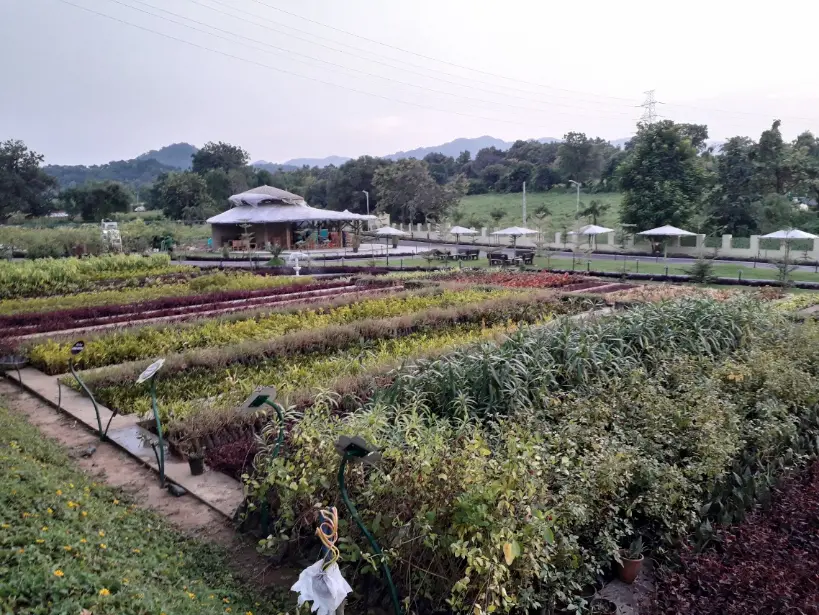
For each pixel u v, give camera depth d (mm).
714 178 36594
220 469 6133
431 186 57062
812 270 26578
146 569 3777
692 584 4078
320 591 3232
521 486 3943
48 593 2830
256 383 8500
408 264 31766
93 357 9977
